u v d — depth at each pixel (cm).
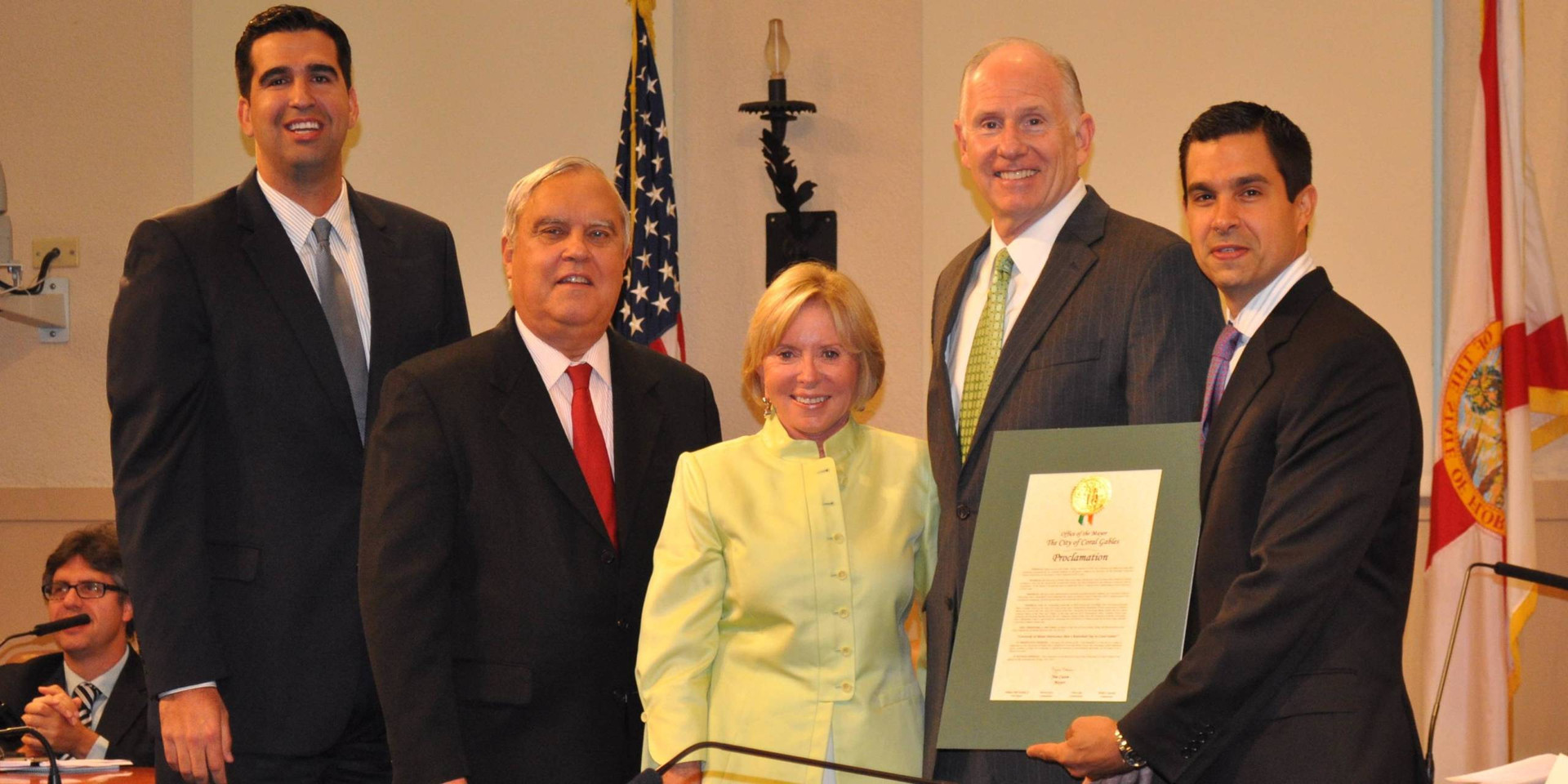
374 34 440
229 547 264
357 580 267
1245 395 217
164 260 266
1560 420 360
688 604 245
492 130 433
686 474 253
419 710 241
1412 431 211
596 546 258
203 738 253
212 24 448
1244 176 224
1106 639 212
